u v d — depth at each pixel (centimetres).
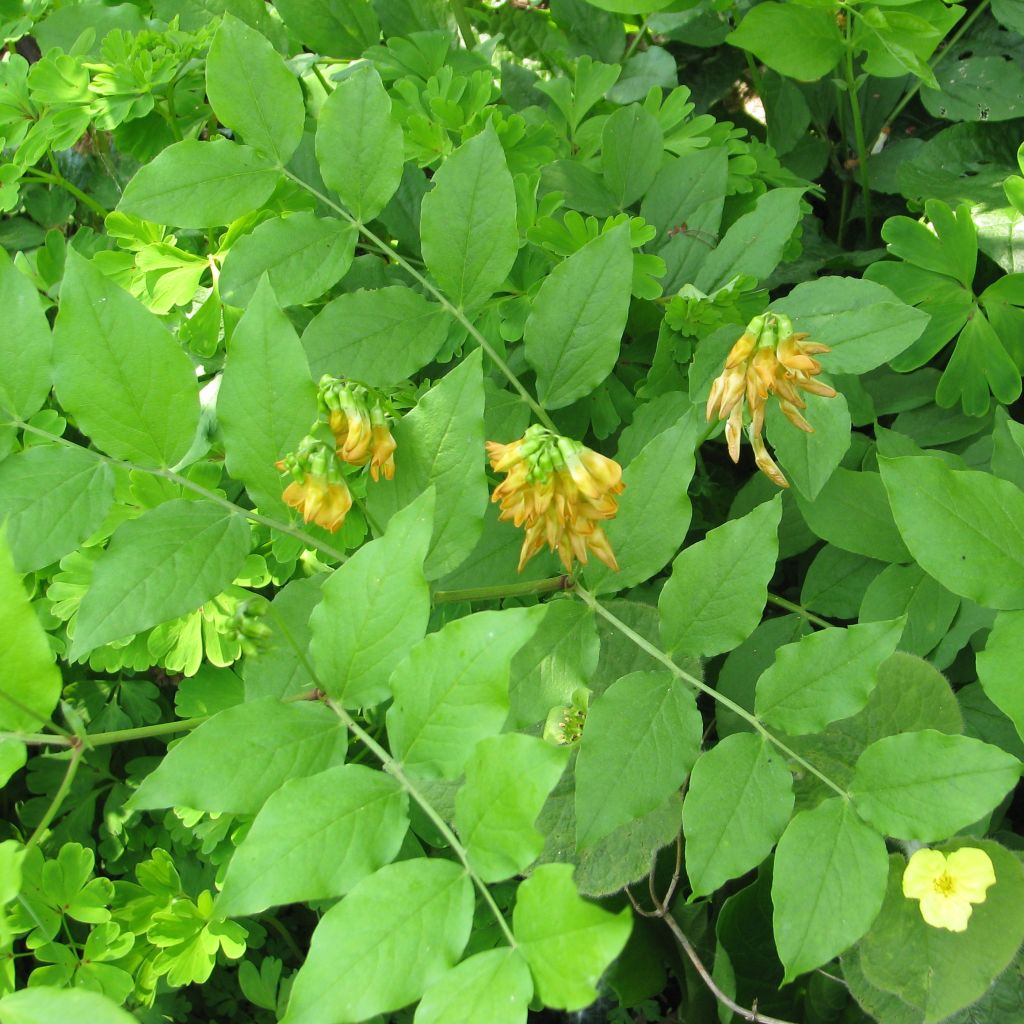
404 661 23
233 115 33
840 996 41
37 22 50
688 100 58
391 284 42
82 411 27
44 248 48
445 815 34
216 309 39
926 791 26
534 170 43
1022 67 52
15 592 23
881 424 48
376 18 51
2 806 49
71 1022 19
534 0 63
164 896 41
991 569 28
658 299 44
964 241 41
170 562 27
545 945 20
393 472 28
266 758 24
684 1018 47
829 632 28
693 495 48
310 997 21
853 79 49
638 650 35
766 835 27
